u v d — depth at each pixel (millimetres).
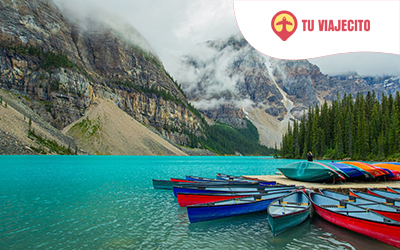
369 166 35500
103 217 23219
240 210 22578
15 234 18688
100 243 17172
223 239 18062
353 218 18438
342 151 135250
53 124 196375
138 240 17797
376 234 17078
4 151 128375
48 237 18172
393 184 34531
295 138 185750
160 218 23047
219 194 24688
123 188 39094
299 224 20438
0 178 49656
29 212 24609
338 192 27172
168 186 38031
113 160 125938
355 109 144000
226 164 122125
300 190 25266
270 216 18109
